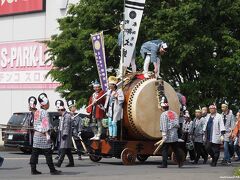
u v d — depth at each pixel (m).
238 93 32.44
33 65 50.53
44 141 16.64
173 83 33.06
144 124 20.91
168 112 19.41
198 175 16.36
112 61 32.47
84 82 32.59
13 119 28.12
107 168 19.30
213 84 31.36
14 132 27.67
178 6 31.33
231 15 31.67
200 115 22.78
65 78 33.00
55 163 21.03
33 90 50.34
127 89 21.30
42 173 17.14
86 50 31.80
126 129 21.50
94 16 32.00
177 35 29.94
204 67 32.06
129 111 20.97
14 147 27.94
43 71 49.62
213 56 32.47
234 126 20.88
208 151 21.20
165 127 19.27
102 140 21.38
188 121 23.53
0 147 31.05
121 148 20.84
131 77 21.72
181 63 31.33
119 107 20.86
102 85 25.92
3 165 20.09
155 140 21.56
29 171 17.81
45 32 49.84
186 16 30.14
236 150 24.95
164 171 18.08
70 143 19.62
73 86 33.25
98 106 21.56
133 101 20.91
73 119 21.23
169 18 30.41
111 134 21.02
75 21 33.44
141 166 20.34
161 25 30.52
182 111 22.69
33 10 50.53
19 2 51.75
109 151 20.95
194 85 31.36
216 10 31.38
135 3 24.23
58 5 48.62
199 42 30.09
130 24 24.03
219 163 23.02
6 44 52.84
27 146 26.98
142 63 28.77
